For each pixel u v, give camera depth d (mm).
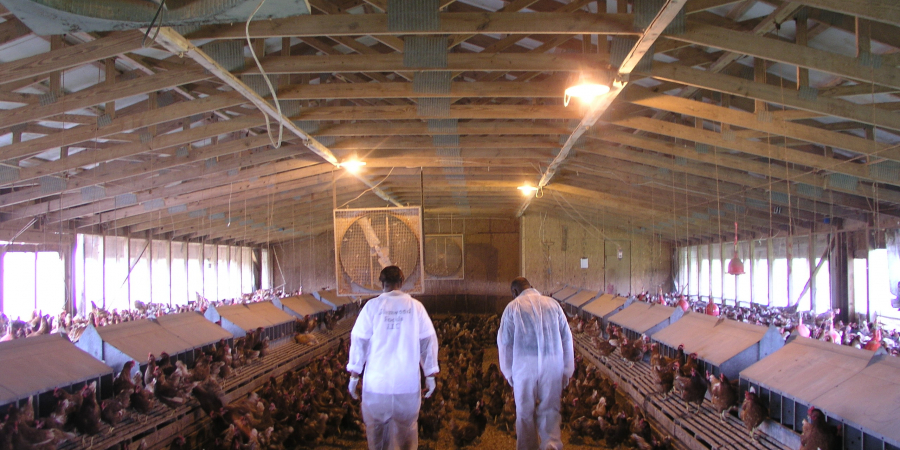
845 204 11133
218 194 15344
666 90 9008
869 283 11742
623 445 7078
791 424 5676
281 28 5742
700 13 6602
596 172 14523
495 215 27578
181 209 16672
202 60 5777
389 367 4348
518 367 5055
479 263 27547
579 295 20078
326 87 7707
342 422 8125
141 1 3117
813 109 6930
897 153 7734
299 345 14375
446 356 13844
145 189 13094
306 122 9703
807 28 6410
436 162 13641
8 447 5031
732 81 6922
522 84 7715
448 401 9625
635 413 8008
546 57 6738
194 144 13102
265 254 29672
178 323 9938
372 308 4504
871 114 6906
